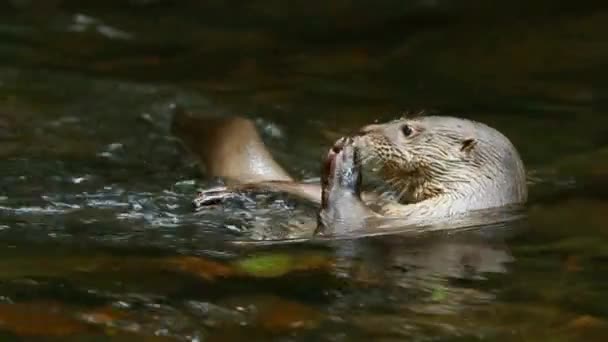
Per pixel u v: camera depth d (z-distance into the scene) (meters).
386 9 31.05
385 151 15.09
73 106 19.89
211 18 30.39
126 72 23.45
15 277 11.60
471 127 14.93
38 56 24.47
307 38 28.23
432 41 27.56
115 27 28.66
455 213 14.25
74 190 14.91
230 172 15.53
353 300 11.43
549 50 26.31
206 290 11.53
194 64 24.80
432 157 14.75
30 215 13.77
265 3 32.19
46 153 16.67
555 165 17.20
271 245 13.09
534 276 12.32
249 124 16.25
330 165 14.08
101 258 12.34
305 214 14.30
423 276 12.21
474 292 11.78
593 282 12.15
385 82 23.45
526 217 14.39
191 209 14.30
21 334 10.30
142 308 10.98
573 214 14.62
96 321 10.64
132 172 15.91
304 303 11.30
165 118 19.28
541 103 21.64
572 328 10.80
